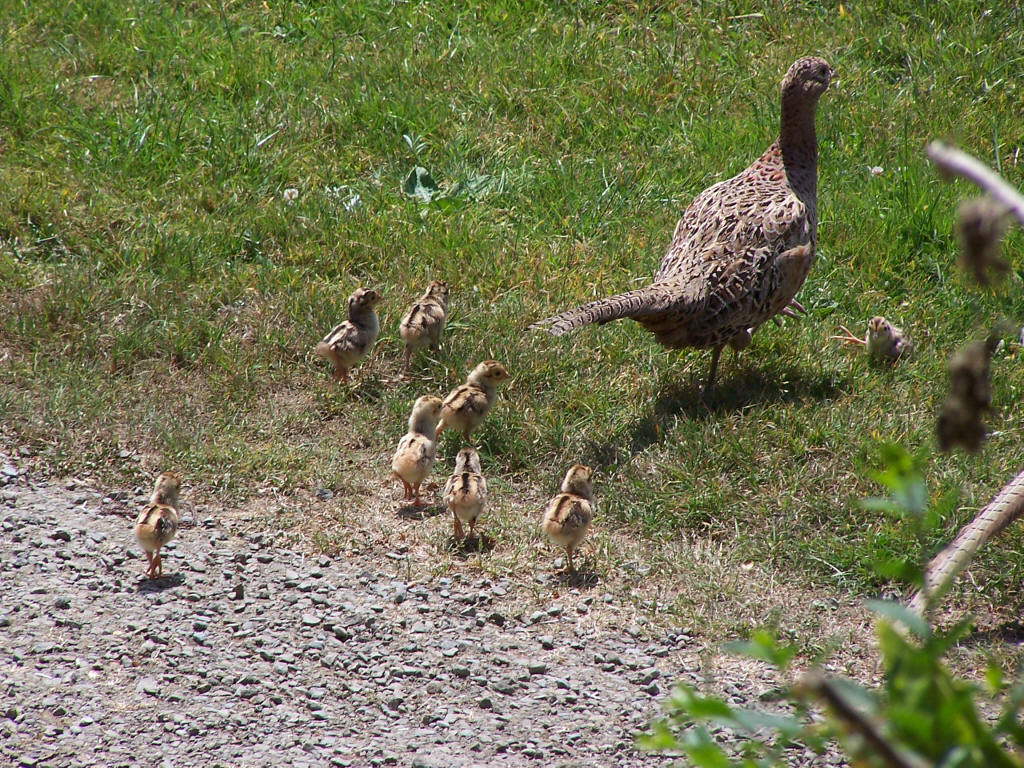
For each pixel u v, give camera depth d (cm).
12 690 993
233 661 1058
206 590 1163
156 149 2058
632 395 1517
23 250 1800
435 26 2544
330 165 2070
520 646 1098
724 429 1409
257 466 1380
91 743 938
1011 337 1611
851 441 1391
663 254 1852
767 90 2289
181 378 1563
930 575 866
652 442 1423
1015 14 2467
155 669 1039
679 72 2353
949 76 2325
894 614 342
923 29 2475
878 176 2041
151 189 1972
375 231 1884
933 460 1352
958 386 360
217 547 1244
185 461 1382
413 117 2197
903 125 2181
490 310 1703
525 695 1027
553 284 1759
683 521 1296
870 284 1803
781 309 1580
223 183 1980
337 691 1025
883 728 297
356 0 2620
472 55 2397
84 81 2297
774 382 1538
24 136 2105
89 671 1030
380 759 933
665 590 1190
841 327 1686
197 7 2636
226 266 1795
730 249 1464
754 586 1194
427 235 1873
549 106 2253
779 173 1582
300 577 1195
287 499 1341
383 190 2019
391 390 1556
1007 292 1648
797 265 1484
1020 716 961
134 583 1169
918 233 1880
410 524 1308
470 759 938
